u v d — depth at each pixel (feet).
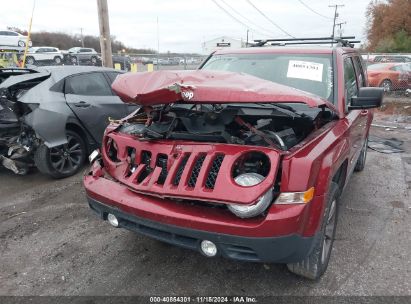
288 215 7.29
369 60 57.52
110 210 9.01
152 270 10.14
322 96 11.23
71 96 17.76
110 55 34.04
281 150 8.04
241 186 7.38
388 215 13.61
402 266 10.30
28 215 13.84
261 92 7.97
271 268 10.09
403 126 32.19
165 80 8.46
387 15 145.28
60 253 11.11
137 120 11.23
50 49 95.50
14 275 10.05
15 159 17.13
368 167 19.61
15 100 16.12
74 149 18.08
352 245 11.41
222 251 7.71
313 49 12.83
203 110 9.93
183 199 8.07
